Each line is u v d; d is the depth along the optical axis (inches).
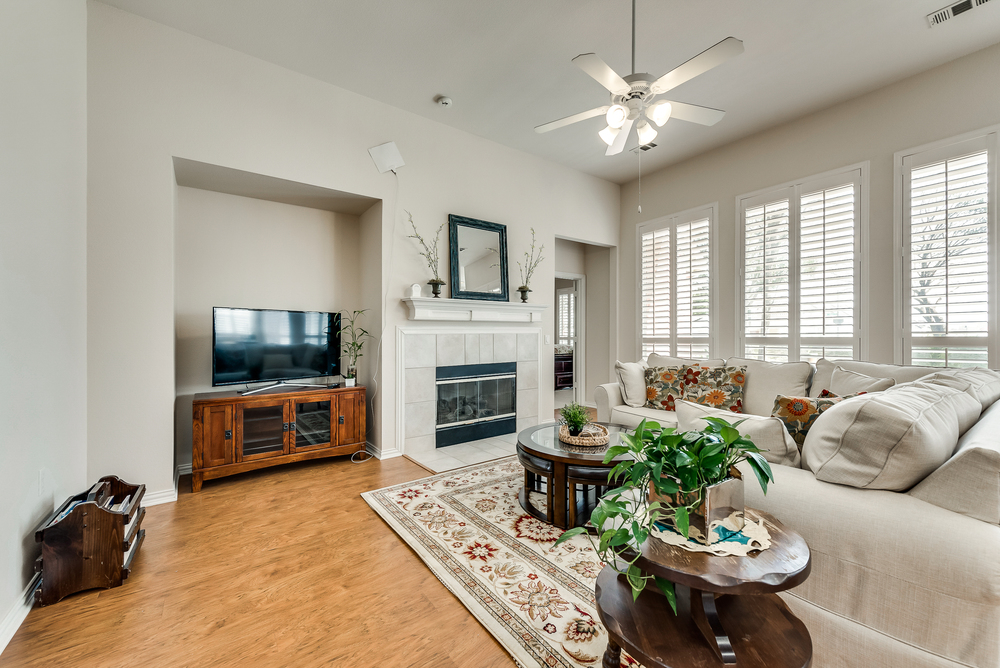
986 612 36.9
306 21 107.3
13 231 64.3
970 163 118.0
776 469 54.6
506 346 180.1
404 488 116.5
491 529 92.0
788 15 103.8
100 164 99.1
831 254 145.9
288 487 118.3
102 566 71.2
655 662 35.5
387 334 147.6
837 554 45.5
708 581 35.0
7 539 61.9
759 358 165.8
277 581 73.9
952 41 113.0
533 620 63.1
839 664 45.3
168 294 107.5
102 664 55.6
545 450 94.7
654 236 206.2
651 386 148.5
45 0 76.7
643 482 43.0
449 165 162.2
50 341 77.0
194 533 91.1
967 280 118.4
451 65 125.3
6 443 62.1
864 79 130.3
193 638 60.3
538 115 154.3
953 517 40.7
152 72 106.3
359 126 140.5
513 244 181.6
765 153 163.8
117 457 101.0
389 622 63.7
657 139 171.3
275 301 146.7
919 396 55.9
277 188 133.3
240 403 122.0
